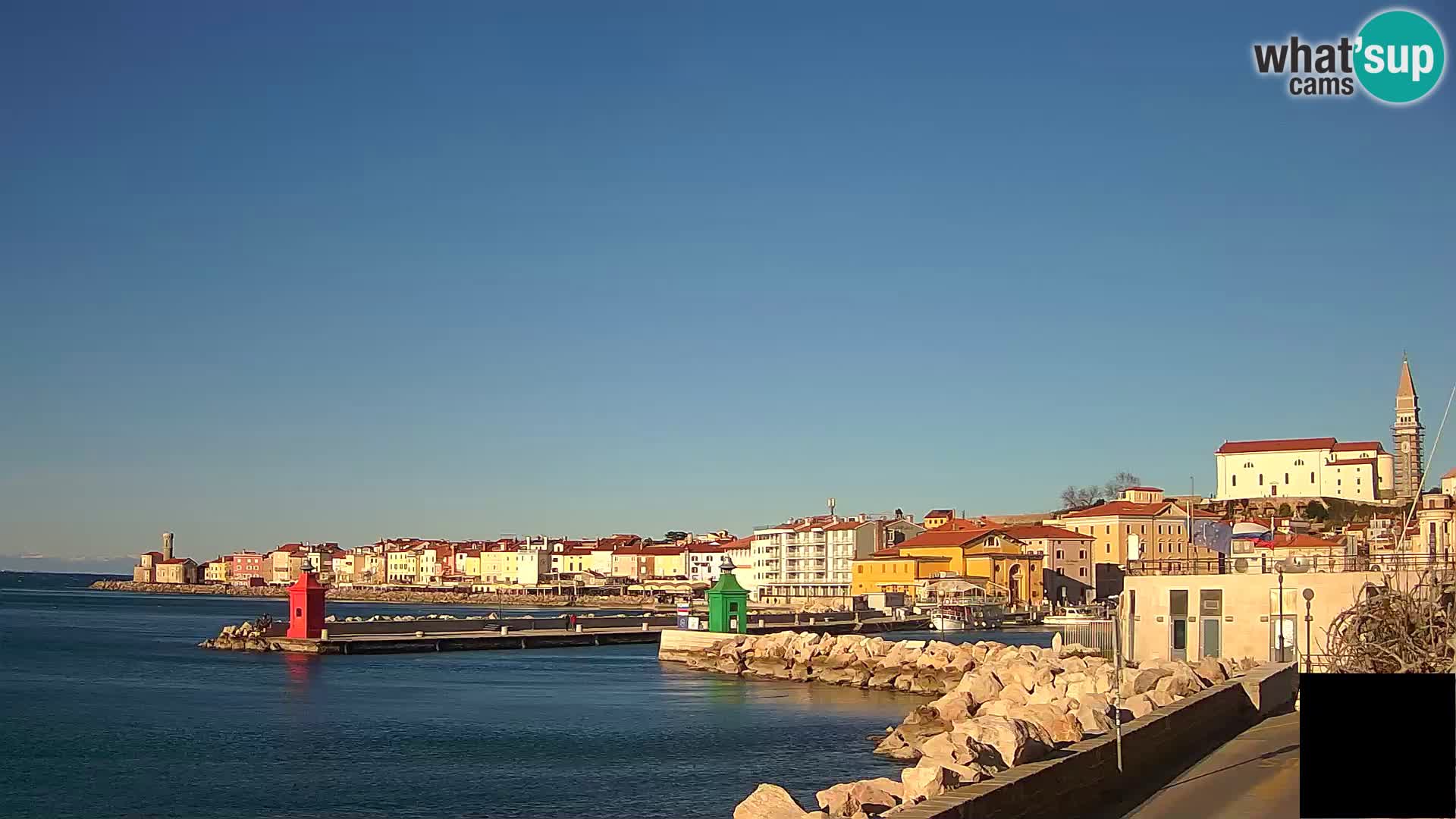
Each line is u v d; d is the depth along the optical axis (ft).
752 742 201.77
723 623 392.88
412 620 458.91
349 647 417.90
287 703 263.29
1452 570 165.27
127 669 350.64
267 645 425.28
